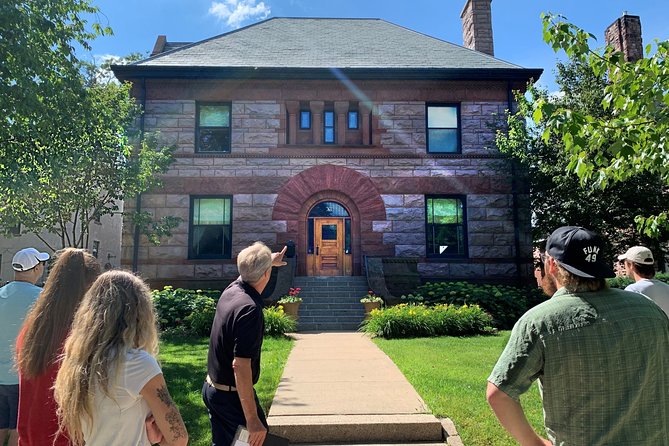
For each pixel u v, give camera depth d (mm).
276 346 9109
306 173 15289
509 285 14961
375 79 15570
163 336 10648
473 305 11797
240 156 15289
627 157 4926
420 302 12961
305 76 15391
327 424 4617
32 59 7793
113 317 2045
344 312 13133
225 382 2982
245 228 15047
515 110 15602
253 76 15320
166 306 12062
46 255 3932
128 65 15023
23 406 2242
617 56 5117
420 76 15484
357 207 15250
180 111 15430
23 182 8914
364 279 14602
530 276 14922
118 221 25125
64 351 2162
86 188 11500
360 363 7414
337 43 18016
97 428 1939
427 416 4801
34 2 8055
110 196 12148
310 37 18594
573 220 13648
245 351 2805
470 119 15695
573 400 1790
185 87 15531
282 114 15539
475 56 17125
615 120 5176
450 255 15281
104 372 1934
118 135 12297
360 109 15711
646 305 1918
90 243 21797
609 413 1761
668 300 3980
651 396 1785
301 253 15125
